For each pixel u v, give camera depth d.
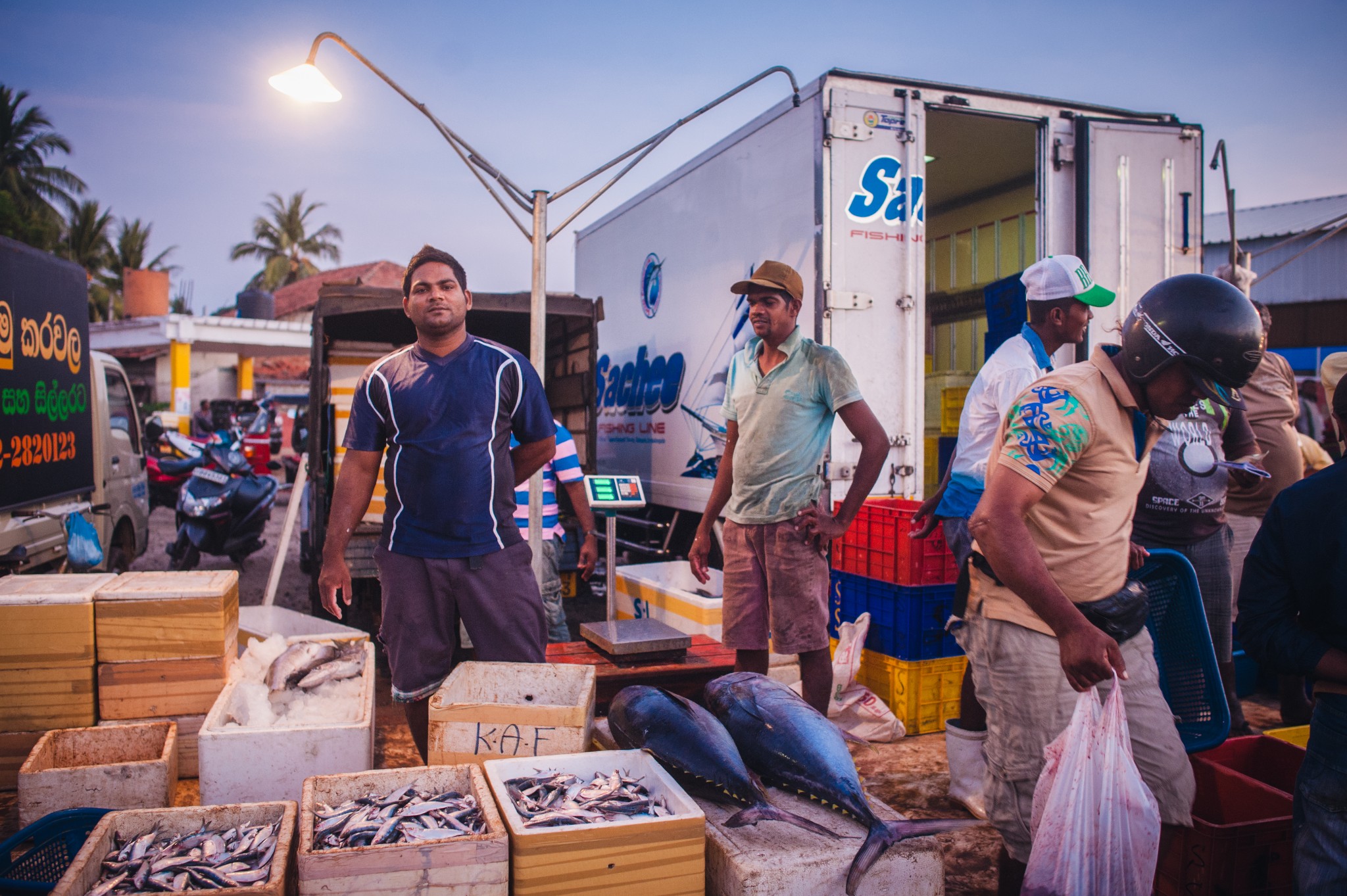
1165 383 1.92
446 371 2.76
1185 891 2.34
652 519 7.16
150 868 1.88
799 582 3.21
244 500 8.06
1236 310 1.84
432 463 2.71
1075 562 2.02
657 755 2.29
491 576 2.77
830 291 4.50
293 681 3.05
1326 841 1.81
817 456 3.26
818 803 2.21
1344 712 1.79
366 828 1.90
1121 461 1.99
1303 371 15.69
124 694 3.25
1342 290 17.27
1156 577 2.53
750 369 3.38
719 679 2.61
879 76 4.59
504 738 2.36
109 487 6.02
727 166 5.62
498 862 1.84
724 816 2.18
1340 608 1.79
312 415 5.76
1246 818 2.54
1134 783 1.87
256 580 8.17
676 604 4.34
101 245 40.50
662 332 6.76
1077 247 4.99
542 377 4.14
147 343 19.47
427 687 2.79
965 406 3.28
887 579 4.04
